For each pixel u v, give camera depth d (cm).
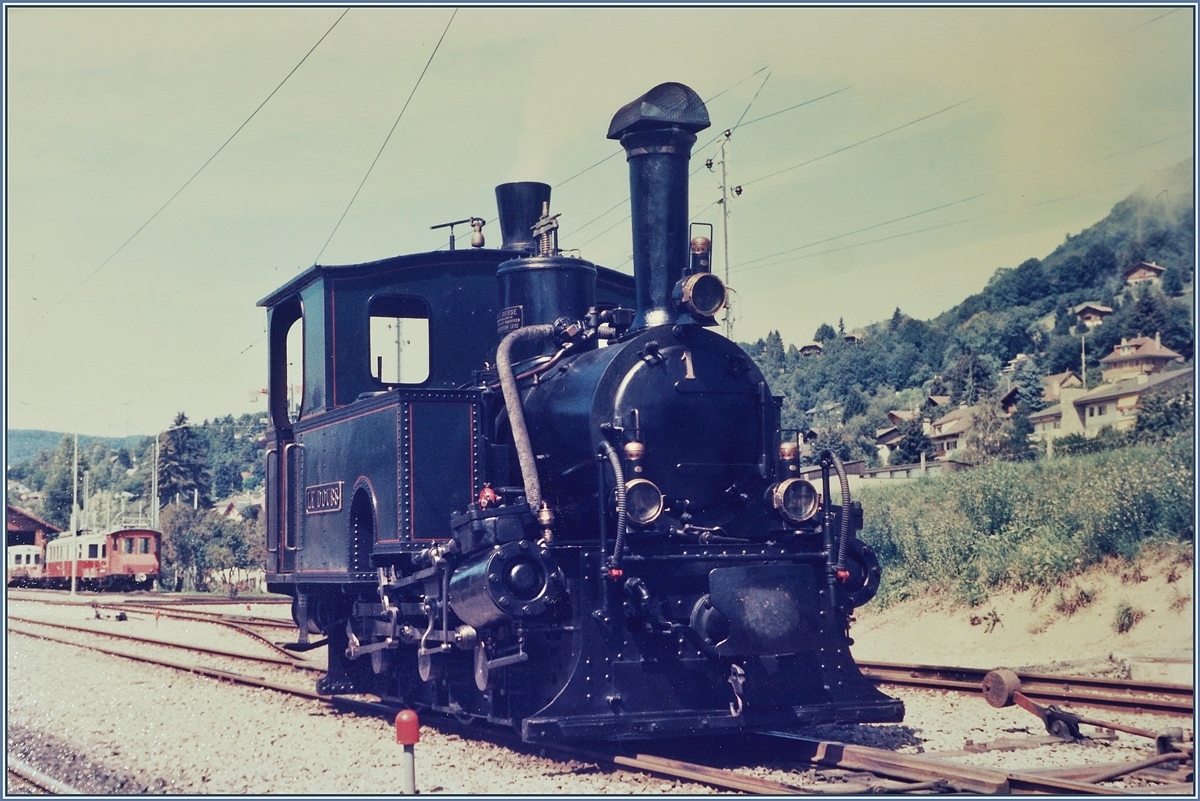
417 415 1036
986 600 1883
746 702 888
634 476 894
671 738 976
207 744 1074
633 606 871
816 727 1027
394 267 1212
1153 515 1817
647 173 987
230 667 1745
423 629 1071
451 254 1208
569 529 984
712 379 954
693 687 885
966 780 743
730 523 952
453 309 1209
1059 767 816
